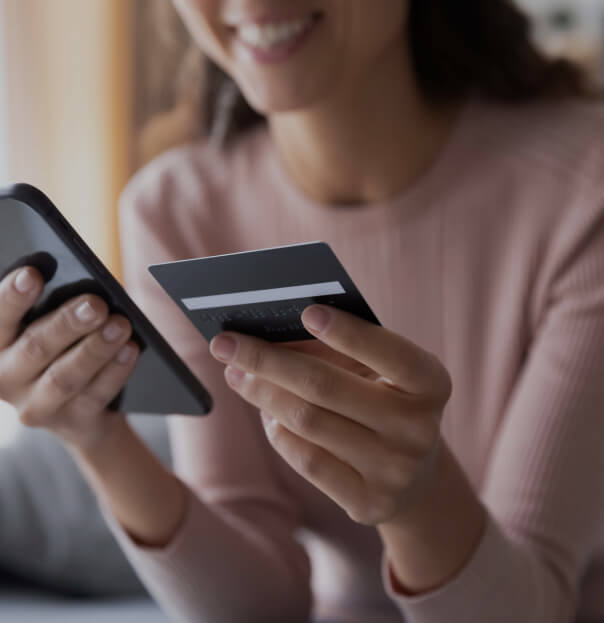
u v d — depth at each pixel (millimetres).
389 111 938
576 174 925
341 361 633
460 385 967
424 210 963
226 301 586
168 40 1226
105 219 2316
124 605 1177
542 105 997
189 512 862
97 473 799
